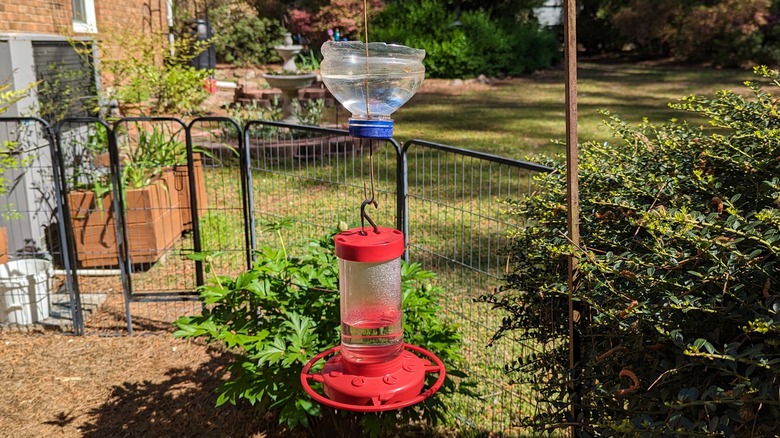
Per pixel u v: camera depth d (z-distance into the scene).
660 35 23.91
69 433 3.15
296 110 10.45
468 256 5.17
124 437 3.12
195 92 7.55
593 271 1.87
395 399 1.57
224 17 19.27
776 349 1.54
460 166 8.46
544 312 2.22
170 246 5.59
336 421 2.73
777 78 2.17
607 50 27.64
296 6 21.73
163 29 10.41
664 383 1.68
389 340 1.64
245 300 2.99
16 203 5.12
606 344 1.92
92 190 5.24
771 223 1.60
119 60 7.06
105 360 3.85
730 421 1.57
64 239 4.09
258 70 18.95
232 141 8.75
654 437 1.51
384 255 1.52
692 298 1.61
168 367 3.76
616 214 2.04
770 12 21.41
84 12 7.24
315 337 2.71
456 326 2.95
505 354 3.54
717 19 21.61
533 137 10.50
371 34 20.17
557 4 26.44
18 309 4.27
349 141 9.08
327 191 6.75
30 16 5.70
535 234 2.21
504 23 20.89
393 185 7.31
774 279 1.58
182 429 3.16
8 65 5.16
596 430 1.89
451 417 3.12
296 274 2.95
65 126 5.96
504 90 17.19
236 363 2.84
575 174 1.80
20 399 3.45
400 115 13.12
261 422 3.17
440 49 18.95
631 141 2.40
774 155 1.86
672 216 1.75
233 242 5.58
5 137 5.04
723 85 16.72
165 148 5.88
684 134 2.22
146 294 4.54
